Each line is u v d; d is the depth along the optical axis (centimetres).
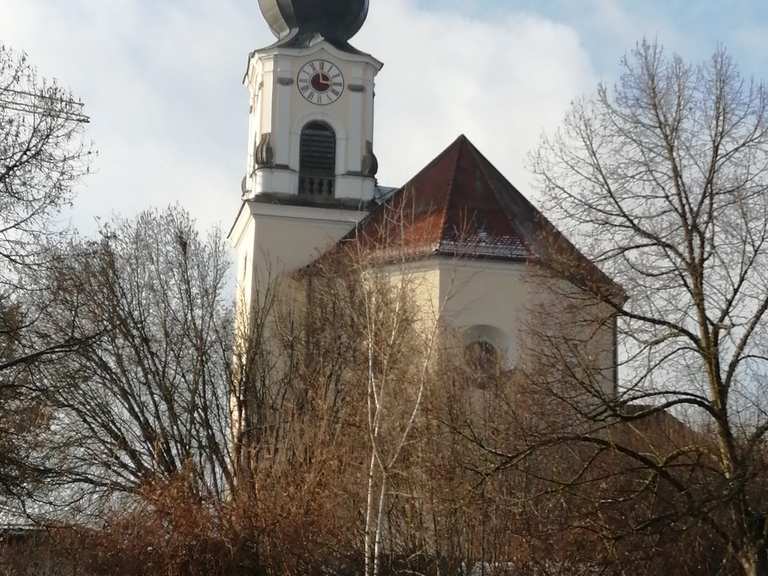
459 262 4847
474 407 3888
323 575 3575
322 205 6169
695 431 3509
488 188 5247
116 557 3862
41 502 3659
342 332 4659
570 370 2922
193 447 5094
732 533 2930
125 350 5188
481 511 3195
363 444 3691
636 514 3052
